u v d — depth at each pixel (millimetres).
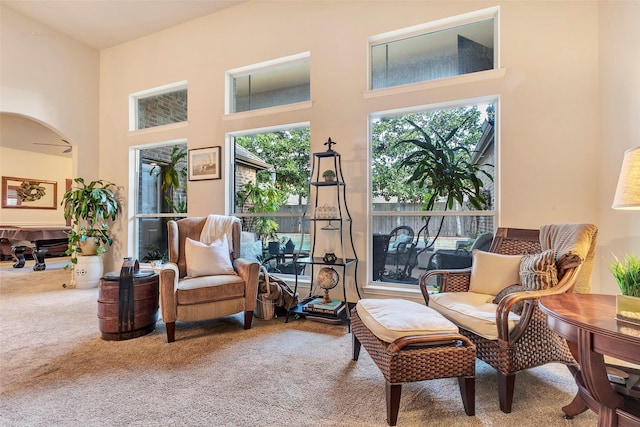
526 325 1592
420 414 1537
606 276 2393
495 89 2797
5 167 7090
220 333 2621
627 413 1107
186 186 4410
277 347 2332
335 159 3197
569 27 2580
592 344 1102
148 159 4703
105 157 4859
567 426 1442
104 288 2477
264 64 3846
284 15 3676
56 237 5746
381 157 3344
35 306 3385
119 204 4711
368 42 3328
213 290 2561
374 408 1582
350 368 2004
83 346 2344
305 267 3672
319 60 3484
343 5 3389
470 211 2988
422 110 3172
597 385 1128
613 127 2301
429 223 3160
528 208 2688
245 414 1530
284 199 3814
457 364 1502
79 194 4301
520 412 1552
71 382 1822
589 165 2514
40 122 4312
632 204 1321
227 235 3205
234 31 3955
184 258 3049
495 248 2404
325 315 2863
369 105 3256
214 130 4059
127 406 1588
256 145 3980
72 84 4605
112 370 1969
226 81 4035
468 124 3031
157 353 2223
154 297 2664
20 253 5883
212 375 1909
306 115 3543
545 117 2643
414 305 1920
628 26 2127
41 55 4281
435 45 3158
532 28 2689
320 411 1557
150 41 4531
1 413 1527
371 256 3342
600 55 2469
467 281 2318
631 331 1032
